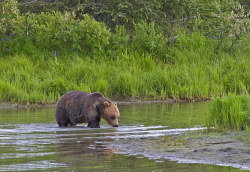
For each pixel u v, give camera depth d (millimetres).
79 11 65125
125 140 23609
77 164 18000
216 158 18766
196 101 46531
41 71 51250
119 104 44312
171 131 26328
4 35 57625
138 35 60844
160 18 66312
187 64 56219
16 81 47562
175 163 18094
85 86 46531
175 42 61344
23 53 56281
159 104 43688
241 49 62344
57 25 57812
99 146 21953
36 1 65312
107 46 58406
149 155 19703
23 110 39500
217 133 24312
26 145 22281
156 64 57125
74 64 52531
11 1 56531
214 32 65125
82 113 29922
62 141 23453
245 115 25812
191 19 67750
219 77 53094
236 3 71562
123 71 51125
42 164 18000
